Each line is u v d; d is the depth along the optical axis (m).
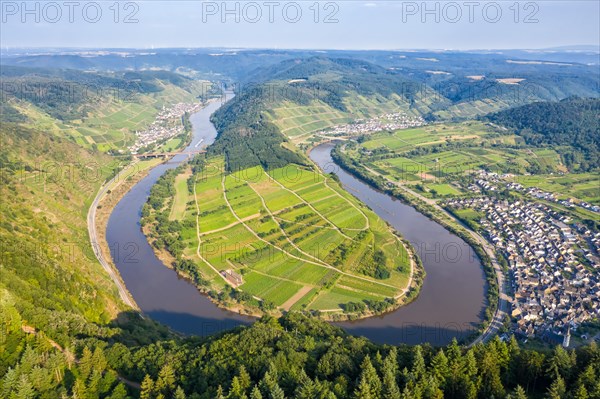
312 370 138.88
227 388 128.62
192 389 131.38
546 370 134.75
